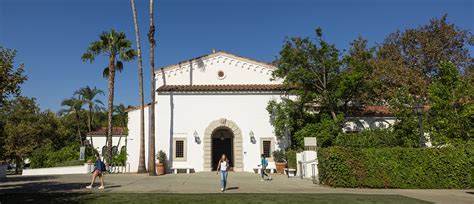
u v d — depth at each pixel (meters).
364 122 27.44
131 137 28.06
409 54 28.20
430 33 28.12
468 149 15.85
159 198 10.90
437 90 20.34
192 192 13.07
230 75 27.86
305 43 23.70
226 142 29.27
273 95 26.55
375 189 14.71
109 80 29.16
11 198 11.03
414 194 13.19
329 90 23.77
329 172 15.36
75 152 33.78
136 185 15.91
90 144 43.25
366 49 26.16
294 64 24.00
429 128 19.97
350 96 24.20
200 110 26.03
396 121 24.17
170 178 20.08
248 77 27.92
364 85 23.27
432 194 13.26
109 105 28.88
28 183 17.11
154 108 24.08
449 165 15.51
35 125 38.66
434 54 27.17
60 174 26.17
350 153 15.36
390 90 24.73
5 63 12.24
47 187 15.04
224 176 13.84
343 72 23.45
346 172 15.11
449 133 18.66
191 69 27.66
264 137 25.92
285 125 24.34
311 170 19.58
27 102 39.78
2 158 35.88
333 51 23.41
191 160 25.22
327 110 25.42
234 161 25.45
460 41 28.00
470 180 15.32
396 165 15.31
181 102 26.08
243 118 26.11
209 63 27.92
